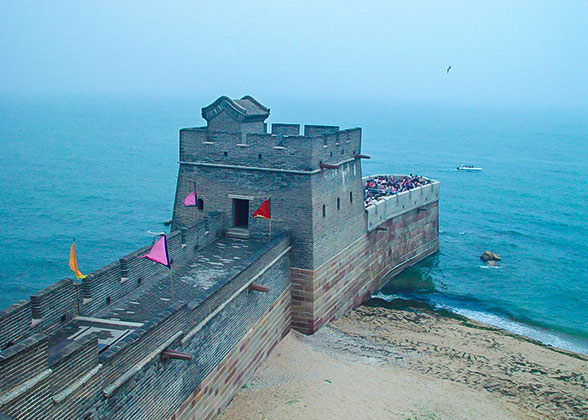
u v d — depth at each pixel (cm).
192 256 3597
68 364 1777
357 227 4588
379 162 15962
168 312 2306
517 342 4253
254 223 3938
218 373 2792
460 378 3494
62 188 10894
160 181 11900
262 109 4478
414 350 3869
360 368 3450
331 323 4203
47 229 7969
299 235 3794
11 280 6003
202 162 4031
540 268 6419
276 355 3512
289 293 3825
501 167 15538
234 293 2911
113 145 18662
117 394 2011
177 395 2408
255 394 3055
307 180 3734
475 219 9031
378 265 5197
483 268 6272
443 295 5347
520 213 9588
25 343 1627
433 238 6512
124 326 2517
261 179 3872
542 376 3662
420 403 3088
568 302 5362
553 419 3116
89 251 7056
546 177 13862
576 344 4406
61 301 2466
